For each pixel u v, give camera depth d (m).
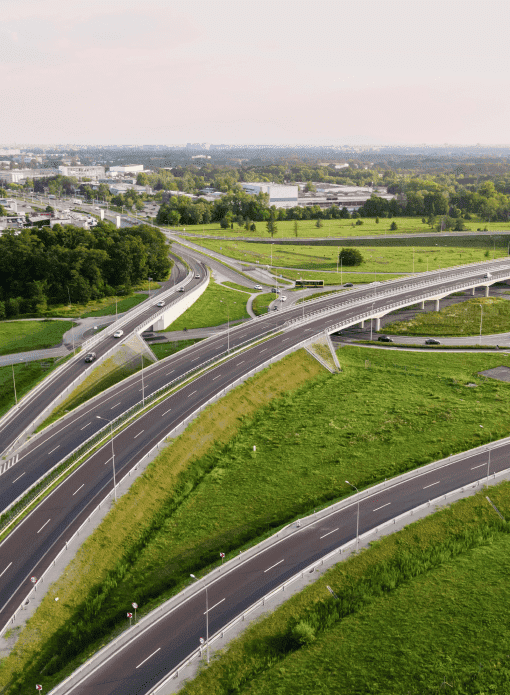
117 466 103.25
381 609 77.69
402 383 148.62
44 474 100.69
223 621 73.12
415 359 166.00
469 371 156.50
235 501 100.69
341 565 83.00
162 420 119.38
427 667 69.12
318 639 72.81
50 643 71.44
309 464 111.25
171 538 91.81
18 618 72.75
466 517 94.19
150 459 105.75
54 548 83.69
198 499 101.38
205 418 121.81
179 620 73.31
